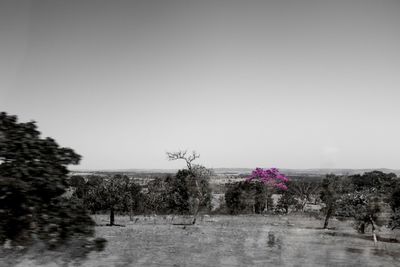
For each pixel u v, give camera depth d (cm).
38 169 788
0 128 800
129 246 2873
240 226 4319
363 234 3553
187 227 4281
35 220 784
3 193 743
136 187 5291
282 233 3672
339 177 4059
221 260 2405
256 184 6391
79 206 865
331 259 2445
